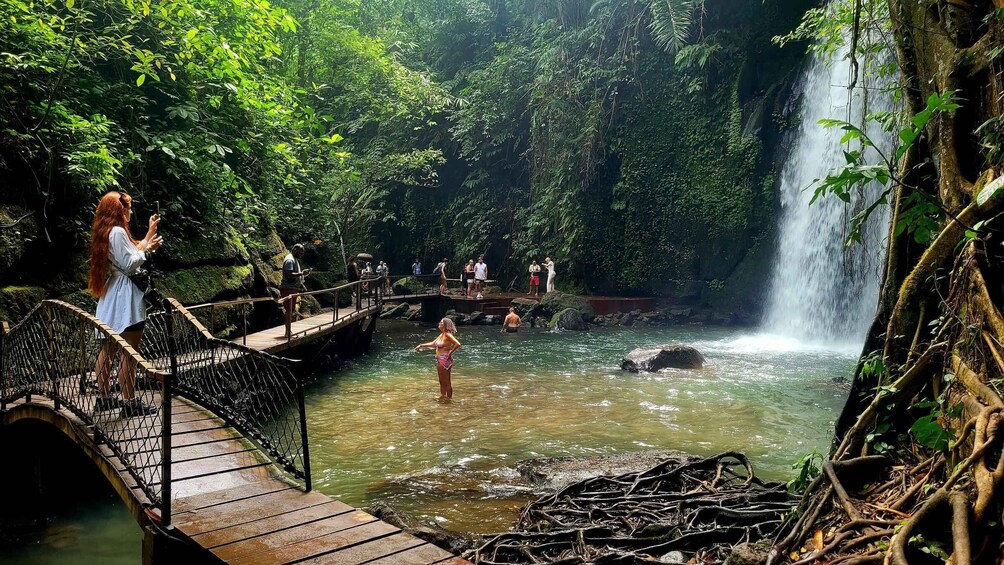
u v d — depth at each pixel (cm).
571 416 921
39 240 767
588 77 2458
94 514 604
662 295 2419
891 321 388
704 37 2255
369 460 721
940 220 379
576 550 431
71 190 810
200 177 1051
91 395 513
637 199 2444
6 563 503
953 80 383
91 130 788
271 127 1352
